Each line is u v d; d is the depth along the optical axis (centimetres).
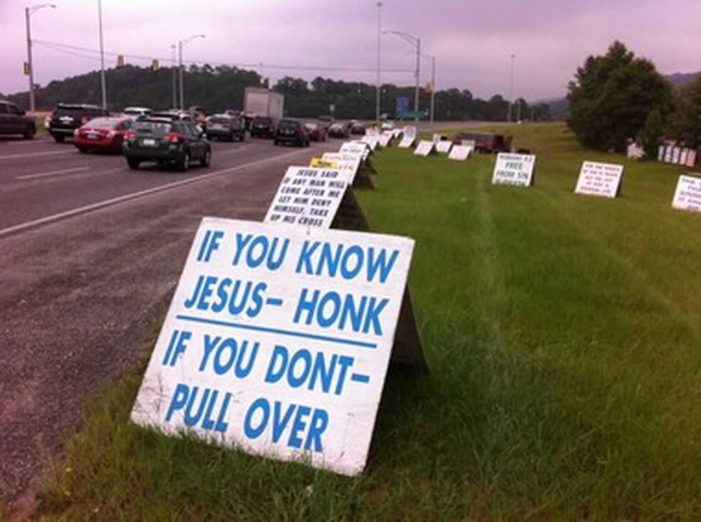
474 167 3075
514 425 386
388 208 1354
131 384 447
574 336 573
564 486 335
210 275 405
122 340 569
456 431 385
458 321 590
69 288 735
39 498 328
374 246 389
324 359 368
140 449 357
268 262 400
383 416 400
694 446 379
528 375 469
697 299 746
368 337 368
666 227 1390
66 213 1242
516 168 2334
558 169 4109
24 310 650
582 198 1995
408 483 336
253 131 5531
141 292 726
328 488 324
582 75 7219
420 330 543
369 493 331
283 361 372
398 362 461
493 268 816
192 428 365
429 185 2016
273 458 344
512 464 350
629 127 6800
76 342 562
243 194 1661
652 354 541
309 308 382
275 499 314
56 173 1944
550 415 403
